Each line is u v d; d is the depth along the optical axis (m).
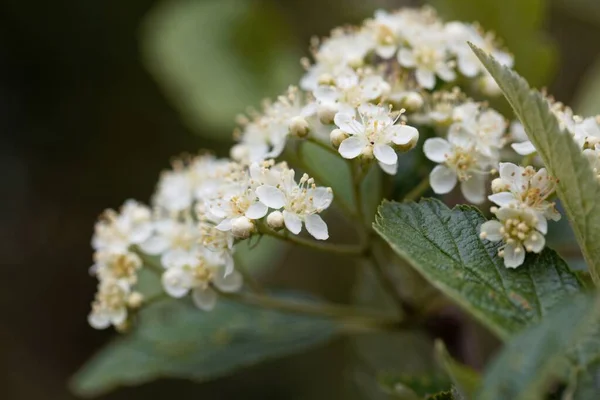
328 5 0.49
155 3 0.55
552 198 0.30
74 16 0.54
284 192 0.31
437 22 0.34
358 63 0.33
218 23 0.42
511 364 0.26
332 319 0.35
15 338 0.58
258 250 0.38
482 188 0.31
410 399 0.32
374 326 0.34
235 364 0.35
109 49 0.55
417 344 0.39
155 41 0.42
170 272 0.32
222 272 0.32
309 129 0.32
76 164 0.57
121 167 0.58
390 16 0.34
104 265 0.33
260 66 0.42
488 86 0.34
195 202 0.35
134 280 0.33
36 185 0.58
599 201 0.28
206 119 0.42
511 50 0.37
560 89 0.48
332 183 0.35
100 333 0.59
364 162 0.31
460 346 0.35
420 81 0.33
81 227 0.59
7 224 0.58
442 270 0.28
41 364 0.57
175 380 0.57
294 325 0.35
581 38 0.48
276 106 0.33
